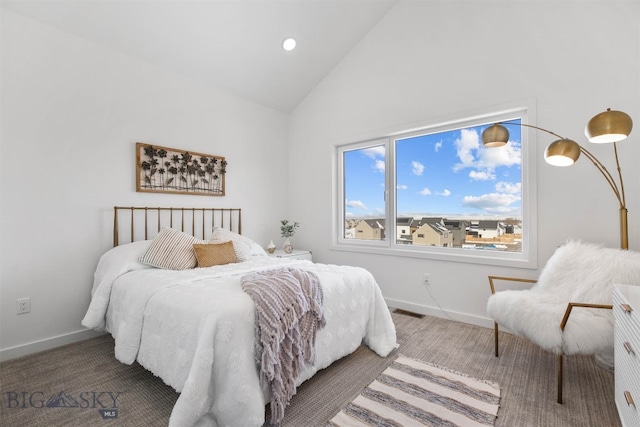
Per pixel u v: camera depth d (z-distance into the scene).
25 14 2.18
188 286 1.75
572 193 2.33
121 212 2.68
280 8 2.90
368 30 3.47
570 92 2.33
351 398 1.66
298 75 3.72
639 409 1.07
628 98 2.13
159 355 1.58
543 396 1.67
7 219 2.13
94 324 2.09
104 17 2.40
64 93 2.37
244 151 3.73
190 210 3.18
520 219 2.66
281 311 1.52
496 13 2.66
